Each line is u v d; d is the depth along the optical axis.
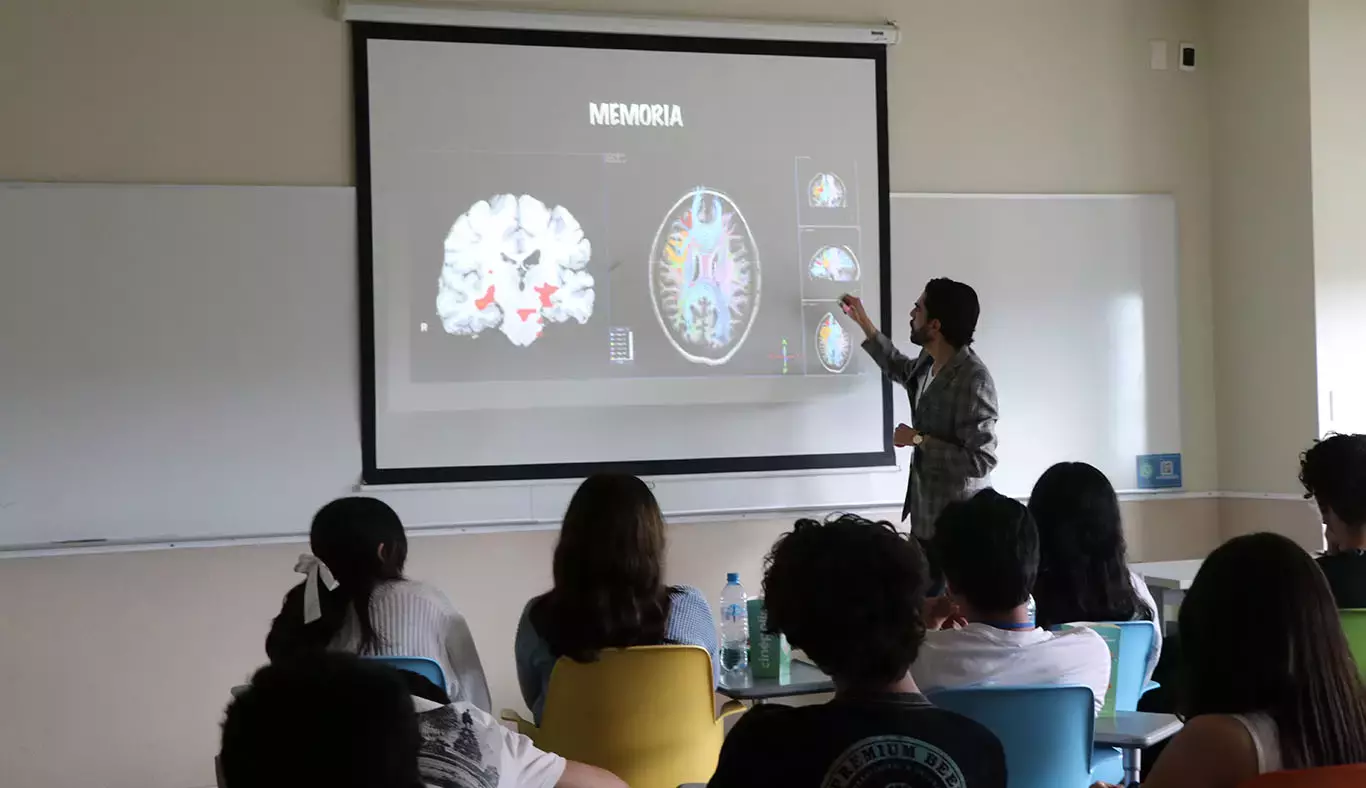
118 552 3.68
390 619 2.39
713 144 4.15
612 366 4.06
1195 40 4.68
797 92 4.22
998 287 4.42
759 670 2.76
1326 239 4.29
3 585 3.61
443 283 3.91
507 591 3.99
